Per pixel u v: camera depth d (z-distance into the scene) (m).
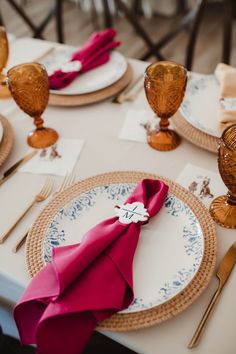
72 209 0.68
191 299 0.53
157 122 0.91
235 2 2.94
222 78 0.93
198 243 0.61
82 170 0.80
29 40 1.31
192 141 0.81
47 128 0.90
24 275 0.60
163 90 0.77
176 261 0.59
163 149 0.82
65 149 0.85
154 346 0.51
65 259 0.55
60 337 0.51
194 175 0.76
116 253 0.57
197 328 0.52
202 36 2.96
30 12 3.45
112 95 1.00
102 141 0.87
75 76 1.04
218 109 0.85
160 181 0.68
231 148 0.59
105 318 0.51
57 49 1.25
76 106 0.98
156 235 0.63
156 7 3.20
